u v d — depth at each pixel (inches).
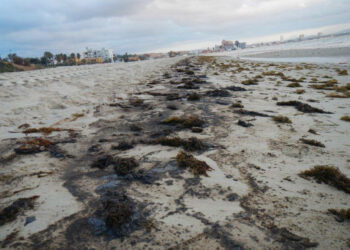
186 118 301.9
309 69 974.4
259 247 98.3
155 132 256.8
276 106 354.6
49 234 108.5
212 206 127.0
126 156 194.4
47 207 128.6
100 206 128.3
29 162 186.9
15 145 218.1
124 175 162.6
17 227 113.8
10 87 525.0
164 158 187.0
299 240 102.0
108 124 293.4
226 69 1089.4
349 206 126.3
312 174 156.9
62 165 183.8
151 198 134.8
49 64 4490.7
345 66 1042.1
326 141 218.7
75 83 621.3
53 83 609.0
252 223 113.3
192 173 162.1
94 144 226.5
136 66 1392.7
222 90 467.8
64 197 138.4
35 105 381.7
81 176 164.9
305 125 265.7
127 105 391.9
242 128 258.7
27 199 135.9
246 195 136.9
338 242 100.9
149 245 100.1
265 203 129.1
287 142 217.6
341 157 184.5
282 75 784.3
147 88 557.0
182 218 117.4
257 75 773.3
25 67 3565.5
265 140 223.6
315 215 118.5
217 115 313.6
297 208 124.4
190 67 1202.6
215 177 157.2
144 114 335.6
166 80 700.0
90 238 105.2
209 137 235.3
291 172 163.0
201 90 509.4
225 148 206.4
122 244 101.1
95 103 409.4
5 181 157.9
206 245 99.7
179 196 136.6
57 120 311.0
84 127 283.0
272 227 110.3
